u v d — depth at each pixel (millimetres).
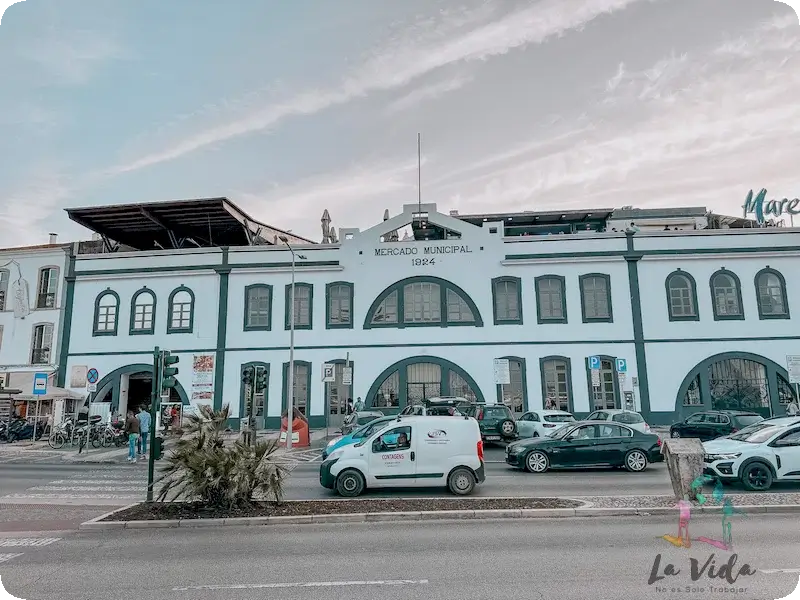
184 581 6914
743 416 21188
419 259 31969
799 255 30219
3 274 33969
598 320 30562
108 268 33250
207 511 10734
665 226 42062
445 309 31422
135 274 32906
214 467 10766
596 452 16281
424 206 32438
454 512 10398
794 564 7184
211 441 11180
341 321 31703
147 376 33406
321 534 9344
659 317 30328
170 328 32281
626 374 27578
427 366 31172
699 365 29766
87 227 36062
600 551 7965
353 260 32188
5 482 15547
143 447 21094
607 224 40719
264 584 6734
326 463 12867
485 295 31406
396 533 9336
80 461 20047
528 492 13039
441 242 32062
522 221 40031
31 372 32594
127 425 20234
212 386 31453
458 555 7887
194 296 32438
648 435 16594
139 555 8180
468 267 31734
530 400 30141
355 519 10266
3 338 33188
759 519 9867
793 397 29109
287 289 32156
